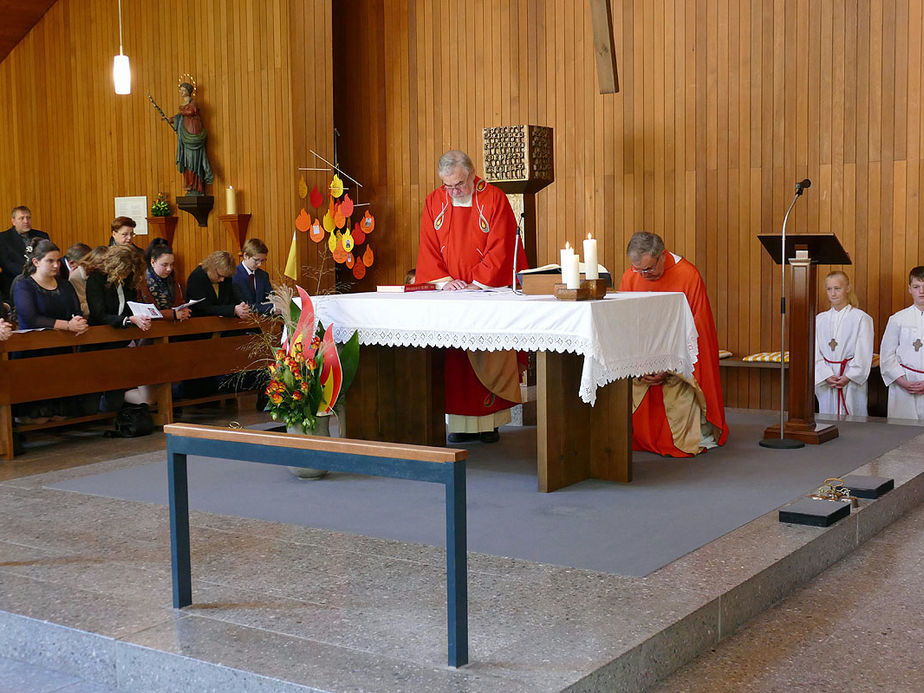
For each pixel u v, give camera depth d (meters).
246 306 7.63
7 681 3.22
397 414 5.82
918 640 3.40
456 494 2.78
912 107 7.32
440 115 9.31
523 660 2.87
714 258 8.12
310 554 3.89
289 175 9.10
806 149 7.72
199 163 9.50
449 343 4.82
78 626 3.21
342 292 9.80
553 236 8.81
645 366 4.87
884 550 4.39
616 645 2.96
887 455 5.55
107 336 6.73
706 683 3.08
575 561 3.75
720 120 8.03
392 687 2.71
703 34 8.05
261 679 2.80
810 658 3.26
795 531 4.13
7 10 10.24
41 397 6.29
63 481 5.23
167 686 3.01
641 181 8.39
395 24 9.46
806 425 5.97
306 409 5.11
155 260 7.64
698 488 4.89
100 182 10.34
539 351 4.75
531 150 7.11
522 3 8.83
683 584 3.48
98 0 10.08
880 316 7.53
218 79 9.44
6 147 10.95
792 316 5.95
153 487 5.06
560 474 4.91
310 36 9.09
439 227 5.97
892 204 7.43
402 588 3.49
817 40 7.63
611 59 8.02
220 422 7.39
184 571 3.35
